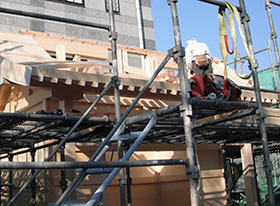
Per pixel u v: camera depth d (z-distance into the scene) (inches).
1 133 212.8
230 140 328.8
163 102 341.1
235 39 176.6
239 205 464.8
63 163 123.6
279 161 466.6
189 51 195.9
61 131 217.3
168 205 407.5
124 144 217.8
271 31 270.5
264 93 340.5
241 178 472.1
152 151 369.7
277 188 454.3
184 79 157.2
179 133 229.6
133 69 339.6
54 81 231.8
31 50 289.3
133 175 401.1
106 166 131.1
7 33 299.7
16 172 321.1
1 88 344.5
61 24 489.1
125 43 538.6
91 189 290.2
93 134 216.8
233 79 384.5
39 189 287.1
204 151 376.5
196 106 164.6
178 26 163.5
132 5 563.8
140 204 401.7
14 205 313.7
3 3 456.1
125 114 173.5
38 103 295.6
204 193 363.6
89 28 511.2
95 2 529.3
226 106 167.9
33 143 253.8
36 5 478.6
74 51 325.4
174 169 400.2
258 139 306.0
